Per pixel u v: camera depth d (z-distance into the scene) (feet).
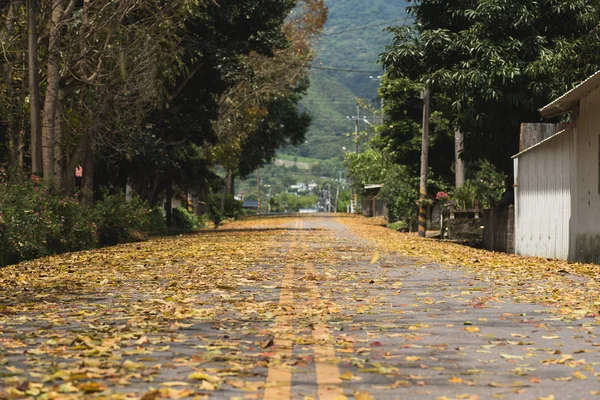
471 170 170.81
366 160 274.77
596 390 21.74
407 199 174.40
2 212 71.51
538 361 25.58
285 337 29.84
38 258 73.92
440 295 43.98
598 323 32.99
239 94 204.03
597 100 67.67
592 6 98.27
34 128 88.94
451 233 121.90
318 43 219.82
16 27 97.76
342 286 49.01
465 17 105.70
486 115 100.07
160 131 148.05
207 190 235.20
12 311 37.01
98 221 101.40
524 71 96.07
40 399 20.39
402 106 178.29
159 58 110.42
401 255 78.18
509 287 47.73
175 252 81.35
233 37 139.95
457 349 27.63
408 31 109.60
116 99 110.73
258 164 308.40
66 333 30.78
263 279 53.62
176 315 35.55
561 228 76.79
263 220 248.32
